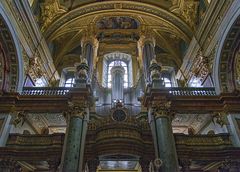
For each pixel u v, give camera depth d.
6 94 13.45
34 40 15.94
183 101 13.84
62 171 10.82
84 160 12.33
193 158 12.51
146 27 19.70
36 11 17.20
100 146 12.31
